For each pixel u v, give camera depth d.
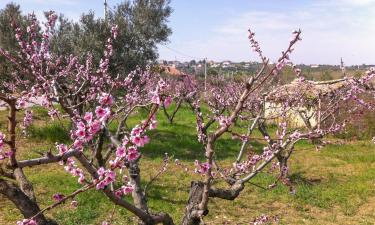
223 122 3.35
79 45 14.34
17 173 3.56
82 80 9.31
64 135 13.28
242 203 9.30
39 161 2.63
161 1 17.08
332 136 17.16
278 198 9.73
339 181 11.27
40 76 5.60
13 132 2.42
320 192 10.18
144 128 2.48
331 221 8.59
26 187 3.47
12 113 2.35
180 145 14.57
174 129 17.45
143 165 11.95
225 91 18.95
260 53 3.52
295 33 3.18
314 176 11.73
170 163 12.27
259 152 14.05
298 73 5.34
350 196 10.05
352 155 14.26
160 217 3.55
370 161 13.56
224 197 4.42
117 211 8.30
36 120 15.23
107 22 15.29
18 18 14.41
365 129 17.20
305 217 8.73
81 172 2.91
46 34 6.38
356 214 9.04
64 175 10.34
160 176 10.95
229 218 8.42
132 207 3.26
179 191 9.82
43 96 4.82
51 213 8.01
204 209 3.80
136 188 4.13
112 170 2.61
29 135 13.20
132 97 8.10
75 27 15.13
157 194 9.48
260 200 9.59
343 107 8.91
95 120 2.50
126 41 15.39
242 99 3.30
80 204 8.48
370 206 9.51
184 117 21.95
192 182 4.29
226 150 14.12
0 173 2.92
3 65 12.95
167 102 2.50
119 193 3.17
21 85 11.62
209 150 3.51
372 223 8.50
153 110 2.48
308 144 15.74
